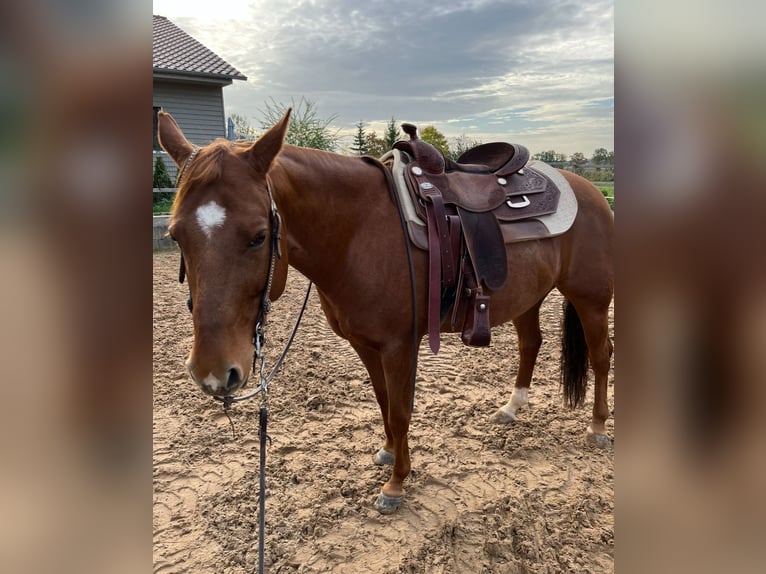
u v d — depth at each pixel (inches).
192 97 443.8
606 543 79.1
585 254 101.8
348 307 79.1
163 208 365.7
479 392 134.0
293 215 70.8
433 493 91.8
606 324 107.1
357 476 96.8
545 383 140.5
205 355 53.8
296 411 122.5
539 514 85.5
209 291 53.9
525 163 96.4
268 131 58.6
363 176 78.2
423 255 80.7
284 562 75.3
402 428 84.7
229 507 87.2
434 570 73.9
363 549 78.3
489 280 82.3
